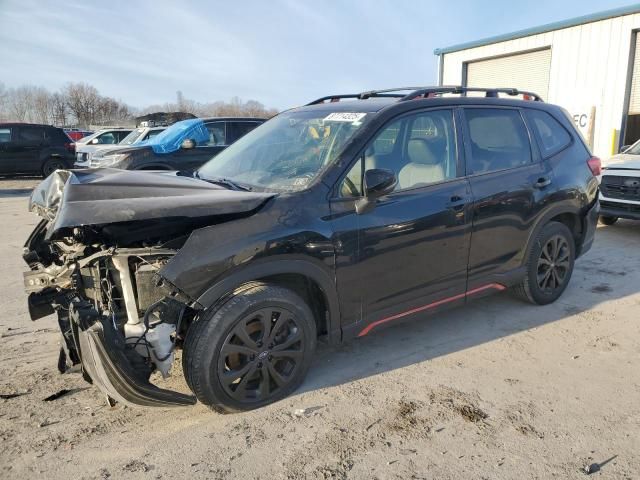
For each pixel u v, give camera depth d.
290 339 3.18
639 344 4.01
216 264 2.81
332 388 3.40
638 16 13.73
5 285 5.42
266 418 3.06
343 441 2.84
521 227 4.28
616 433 2.89
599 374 3.55
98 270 2.94
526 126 4.47
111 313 2.74
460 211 3.79
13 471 2.61
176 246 2.91
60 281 3.18
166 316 2.82
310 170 3.40
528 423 2.99
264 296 3.00
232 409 3.05
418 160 3.70
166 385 3.42
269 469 2.62
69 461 2.68
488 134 4.17
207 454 2.74
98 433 2.92
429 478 2.55
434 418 3.05
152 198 2.89
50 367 3.66
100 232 3.01
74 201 2.83
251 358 3.05
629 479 2.52
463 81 19.38
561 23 15.52
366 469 2.62
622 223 8.75
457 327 4.35
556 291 4.81
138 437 2.89
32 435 2.90
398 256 3.51
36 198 3.59
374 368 3.67
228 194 3.07
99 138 19.44
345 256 3.26
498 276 4.23
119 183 3.17
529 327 4.33
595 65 14.91
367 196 3.17
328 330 3.34
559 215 4.73
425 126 3.78
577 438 2.85
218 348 2.89
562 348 3.95
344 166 3.34
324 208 3.20
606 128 14.80
